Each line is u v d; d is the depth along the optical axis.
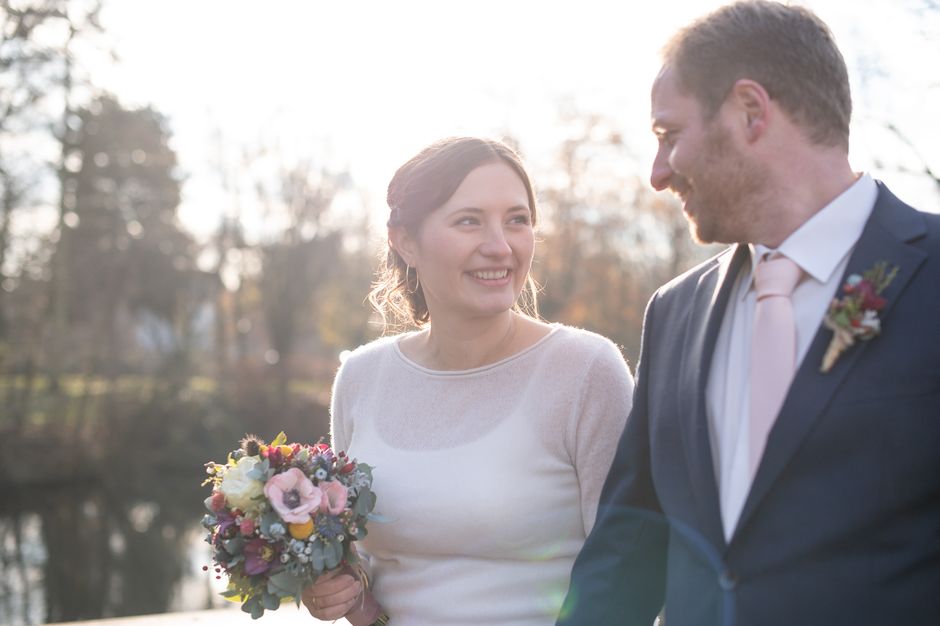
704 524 1.60
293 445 2.21
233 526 2.10
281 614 4.09
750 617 1.50
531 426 2.17
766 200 1.60
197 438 23.00
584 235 23.88
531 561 2.14
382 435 2.32
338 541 2.08
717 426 1.64
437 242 2.16
